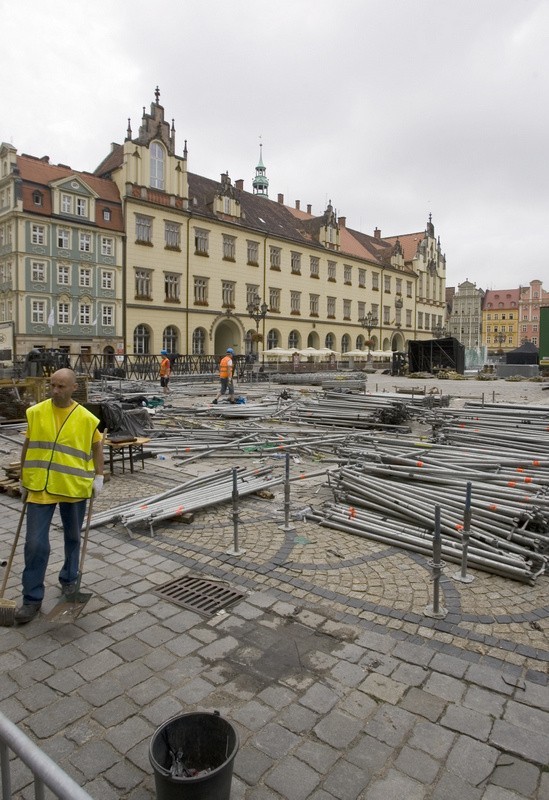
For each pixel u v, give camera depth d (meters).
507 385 33.81
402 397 17.00
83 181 41.25
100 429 10.30
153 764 2.54
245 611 4.79
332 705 3.56
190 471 10.30
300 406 16.77
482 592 5.13
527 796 2.87
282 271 58.56
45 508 4.66
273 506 7.90
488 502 6.47
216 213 51.69
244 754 3.14
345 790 2.90
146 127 44.97
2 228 39.59
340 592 5.15
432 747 3.20
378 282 74.25
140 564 5.82
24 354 38.56
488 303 121.81
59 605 4.73
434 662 4.02
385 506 7.03
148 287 45.78
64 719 3.45
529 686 3.74
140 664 4.01
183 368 39.75
